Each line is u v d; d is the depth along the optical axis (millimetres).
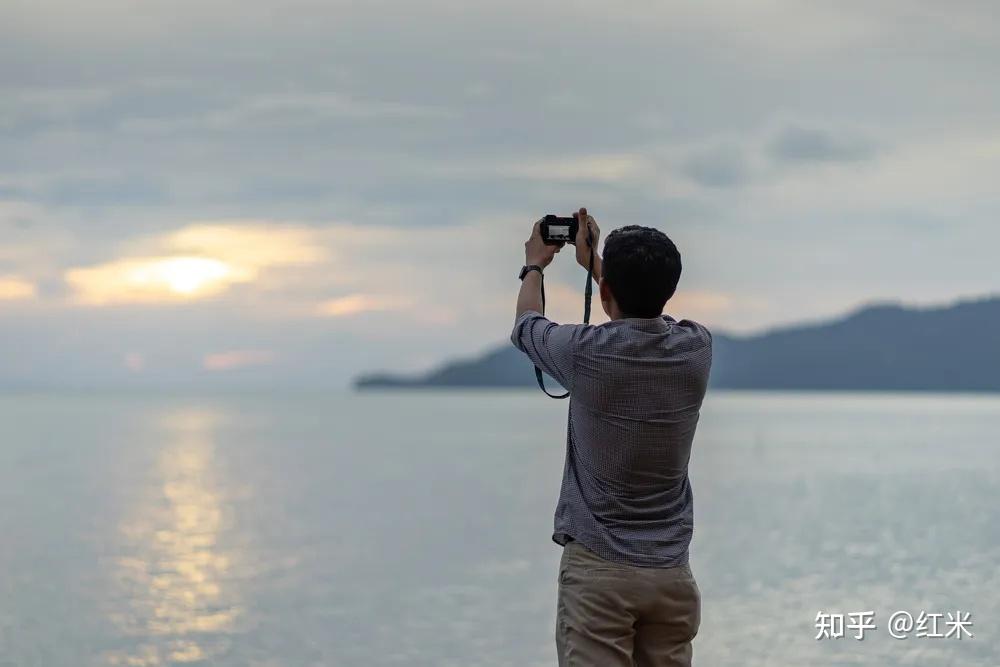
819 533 23406
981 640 12562
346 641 13117
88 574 17984
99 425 110000
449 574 18047
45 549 21188
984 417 146500
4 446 66938
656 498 4305
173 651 12562
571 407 4430
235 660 12156
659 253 4297
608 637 4230
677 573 4273
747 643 12516
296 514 28250
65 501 31828
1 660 12086
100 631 13555
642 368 4211
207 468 47062
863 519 26547
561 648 4348
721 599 15375
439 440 77250
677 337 4309
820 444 71000
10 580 17328
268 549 21281
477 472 44812
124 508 29797
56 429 98438
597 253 4609
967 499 32094
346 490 35844
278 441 75500
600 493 4285
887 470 45625
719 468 47281
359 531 24312
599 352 4223
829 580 16953
